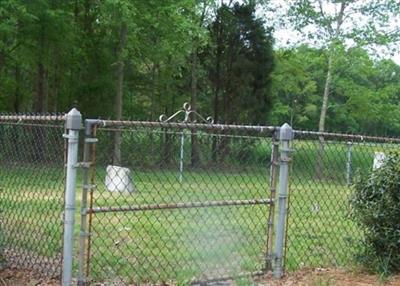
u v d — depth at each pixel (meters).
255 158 6.87
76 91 21.84
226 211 6.98
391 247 5.42
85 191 4.15
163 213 7.20
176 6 18.81
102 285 4.53
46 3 17.23
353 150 6.77
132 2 18.11
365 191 5.59
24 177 4.98
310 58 23.03
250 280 4.83
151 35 20.27
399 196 5.45
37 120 4.60
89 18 21.08
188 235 6.29
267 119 24.66
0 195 5.72
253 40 23.80
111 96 22.03
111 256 5.52
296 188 8.54
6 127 5.01
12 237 5.02
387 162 5.63
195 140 7.33
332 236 6.93
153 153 7.10
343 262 5.79
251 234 6.32
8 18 16.47
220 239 6.11
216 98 24.41
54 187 4.70
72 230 4.13
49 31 18.00
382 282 5.07
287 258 5.79
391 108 24.67
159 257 5.60
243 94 23.88
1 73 19.83
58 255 4.78
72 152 4.06
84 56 21.19
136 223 7.04
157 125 4.41
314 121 30.53
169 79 26.27
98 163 6.18
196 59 24.39
